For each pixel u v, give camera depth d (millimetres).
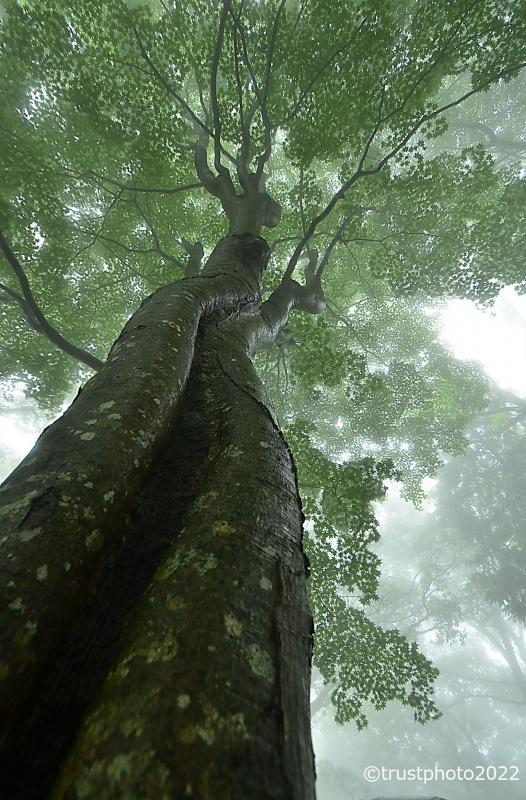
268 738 850
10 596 1081
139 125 8781
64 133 9055
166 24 8055
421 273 9969
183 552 1370
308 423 7570
